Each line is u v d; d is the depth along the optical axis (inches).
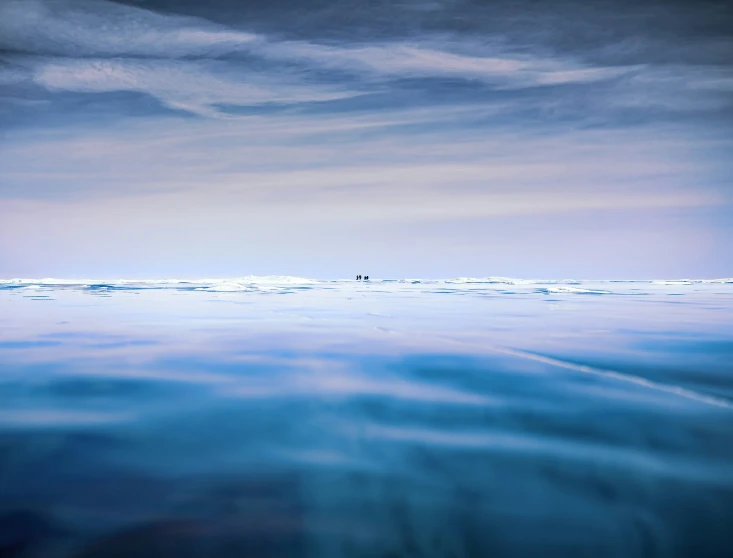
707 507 154.0
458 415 234.7
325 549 133.4
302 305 874.1
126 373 321.4
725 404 244.7
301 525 145.1
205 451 195.2
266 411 242.4
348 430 216.7
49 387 287.6
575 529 144.7
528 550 135.3
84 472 177.0
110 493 162.9
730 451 190.9
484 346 414.0
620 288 1766.7
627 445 196.7
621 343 426.0
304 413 239.5
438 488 166.1
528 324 573.3
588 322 594.9
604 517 149.7
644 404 245.1
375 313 717.3
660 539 140.3
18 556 130.9
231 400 260.8
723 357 360.5
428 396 265.6
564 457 187.2
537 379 298.4
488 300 1039.0
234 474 175.6
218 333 497.7
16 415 237.0
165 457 189.2
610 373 311.3
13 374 318.0
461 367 332.8
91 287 1672.0
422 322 596.7
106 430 217.2
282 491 164.1
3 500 157.6
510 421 225.3
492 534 141.2
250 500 158.6
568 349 397.1
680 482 168.4
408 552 134.6
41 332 504.1
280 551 133.9
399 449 196.4
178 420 229.8
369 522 146.3
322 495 161.2
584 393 266.7
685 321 604.7
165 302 938.7
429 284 2322.8
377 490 164.6
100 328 537.3
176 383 295.9
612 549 135.9
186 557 130.0
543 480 170.6
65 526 144.3
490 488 165.8
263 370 329.4
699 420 221.1
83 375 315.9
